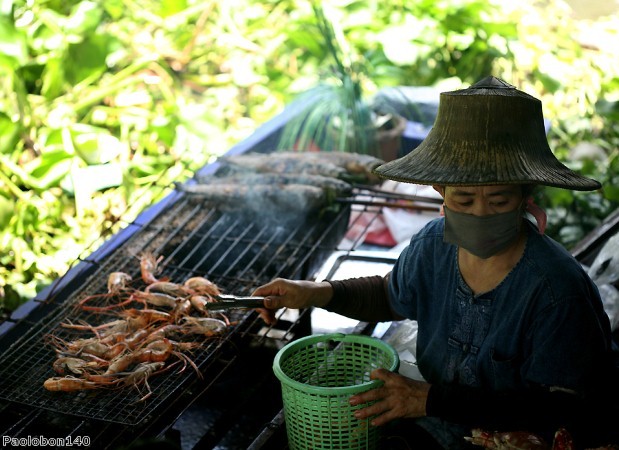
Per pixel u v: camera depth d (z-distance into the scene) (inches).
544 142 85.8
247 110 252.5
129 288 127.5
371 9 256.8
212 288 124.6
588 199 197.5
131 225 146.9
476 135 82.7
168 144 215.5
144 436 97.4
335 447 96.3
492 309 90.4
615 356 95.5
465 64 257.4
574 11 297.3
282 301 102.3
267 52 257.4
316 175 158.1
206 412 141.7
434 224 98.2
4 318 125.3
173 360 108.8
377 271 152.8
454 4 253.3
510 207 82.9
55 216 195.8
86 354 109.4
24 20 212.7
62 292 130.4
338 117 199.6
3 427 103.6
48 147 191.9
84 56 213.0
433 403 88.9
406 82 249.0
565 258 87.6
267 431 104.9
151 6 268.1
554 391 87.8
